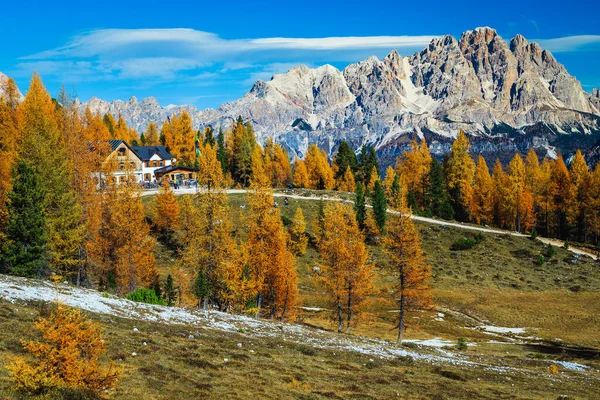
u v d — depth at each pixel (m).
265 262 54.59
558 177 125.12
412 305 52.75
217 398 22.17
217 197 52.62
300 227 90.19
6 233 45.16
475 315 73.81
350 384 28.98
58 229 49.69
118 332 29.33
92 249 52.66
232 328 39.69
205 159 53.31
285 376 28.00
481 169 136.12
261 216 57.59
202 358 28.27
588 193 120.25
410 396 28.62
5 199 48.28
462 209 132.12
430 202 125.56
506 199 122.25
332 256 57.66
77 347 17.75
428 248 99.56
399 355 41.38
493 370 41.16
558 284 86.56
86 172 59.34
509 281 87.00
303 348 36.09
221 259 52.19
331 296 56.44
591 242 123.81
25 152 54.50
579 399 33.31
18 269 43.06
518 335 66.69
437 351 48.66
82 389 16.75
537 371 43.97
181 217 82.69
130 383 21.55
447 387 32.09
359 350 40.19
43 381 16.11
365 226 100.00
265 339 37.34
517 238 108.44
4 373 18.70
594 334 66.38
